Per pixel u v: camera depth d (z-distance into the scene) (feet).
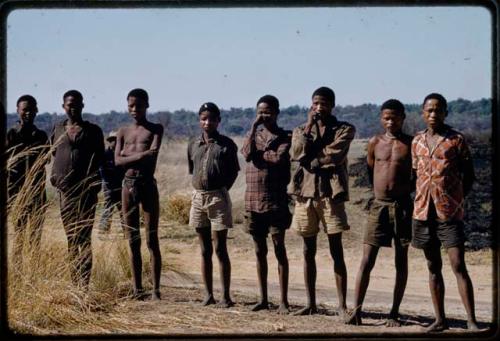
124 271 27.58
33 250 22.09
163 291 26.86
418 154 20.63
